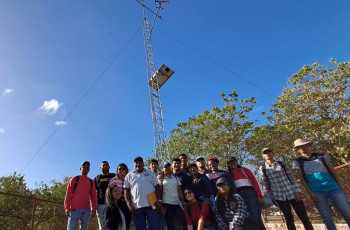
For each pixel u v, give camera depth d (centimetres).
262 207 521
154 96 1844
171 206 496
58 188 1900
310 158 471
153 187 483
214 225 433
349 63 1469
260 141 1750
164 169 532
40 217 1196
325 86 1492
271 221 875
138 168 497
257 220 460
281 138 1747
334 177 449
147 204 461
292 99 1588
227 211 401
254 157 1777
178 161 555
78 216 517
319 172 451
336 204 429
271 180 527
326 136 1491
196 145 1822
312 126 1523
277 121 1772
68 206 525
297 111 1533
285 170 521
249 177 516
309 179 459
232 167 530
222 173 504
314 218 748
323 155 466
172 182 517
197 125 1884
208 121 1822
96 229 1066
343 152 1312
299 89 1593
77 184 546
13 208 1203
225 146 1733
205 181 497
